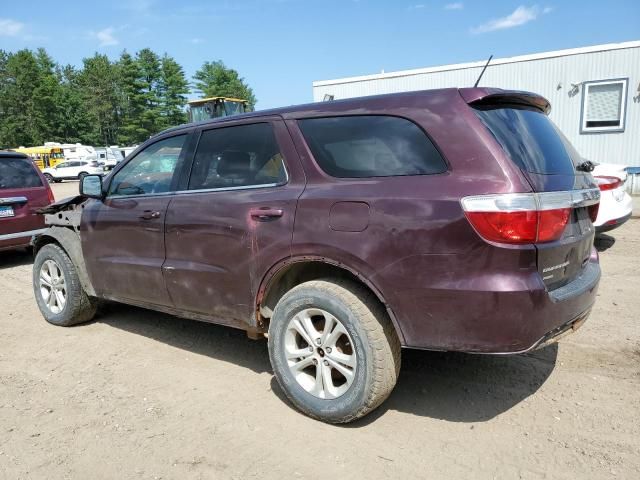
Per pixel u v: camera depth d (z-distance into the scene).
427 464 2.85
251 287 3.52
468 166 2.80
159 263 4.11
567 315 2.95
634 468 2.75
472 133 2.84
